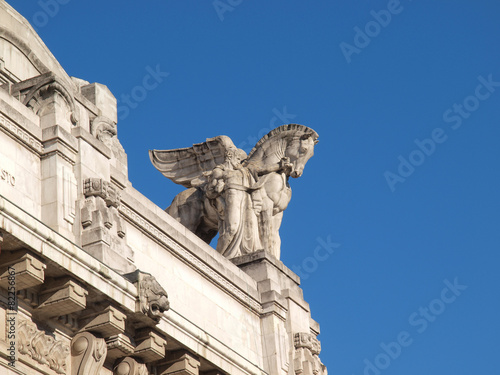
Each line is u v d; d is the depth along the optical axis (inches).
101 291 3026.6
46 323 3011.8
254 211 4160.9
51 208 3147.1
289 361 3964.1
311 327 4175.7
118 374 3161.9
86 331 3068.4
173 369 3329.2
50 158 3196.4
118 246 3240.7
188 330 3346.5
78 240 3169.3
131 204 3469.5
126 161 3587.6
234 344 3794.3
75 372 3034.0
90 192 3235.7
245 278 3973.9
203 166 4399.6
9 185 3068.4
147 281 3159.5
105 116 3496.6
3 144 3090.6
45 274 2955.2
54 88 3265.3
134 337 3196.4
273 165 4259.4
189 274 3690.9
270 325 3954.2
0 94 3127.5
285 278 4133.9
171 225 3661.4
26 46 3779.5
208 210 4264.3
